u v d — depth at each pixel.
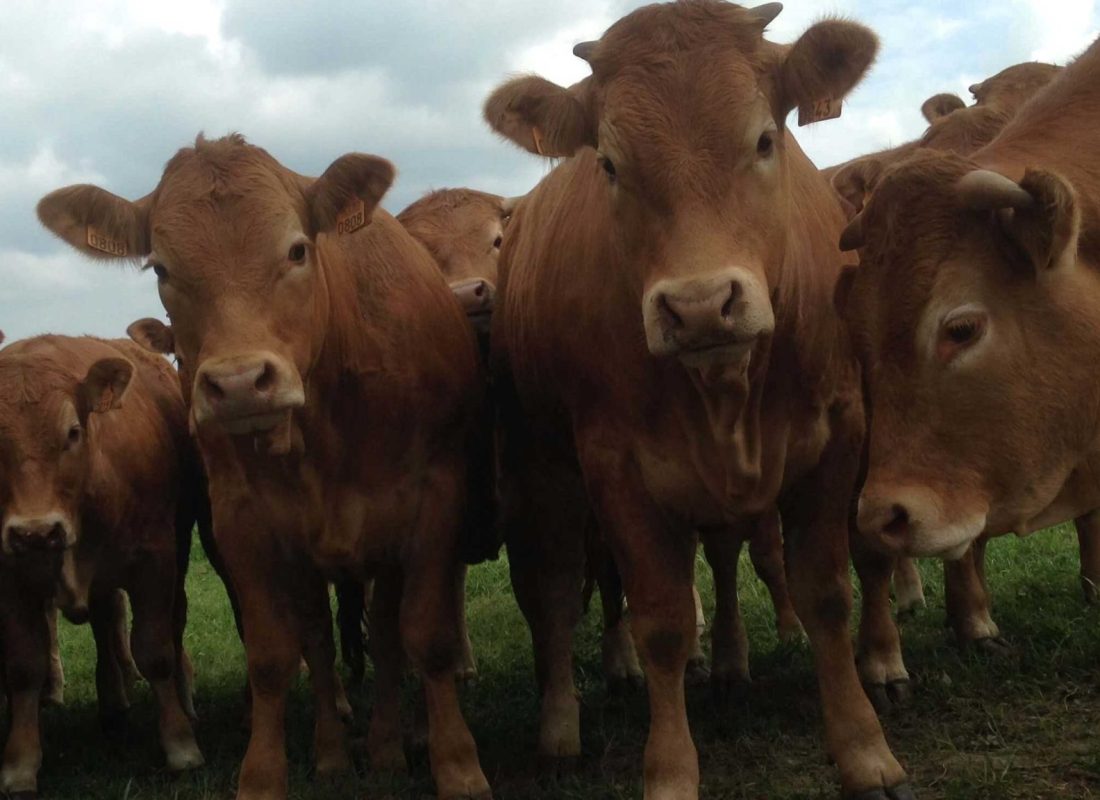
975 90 3.37
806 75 2.01
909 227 1.87
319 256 2.40
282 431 2.30
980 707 2.56
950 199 1.85
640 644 2.23
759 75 1.98
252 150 2.33
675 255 1.88
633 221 1.96
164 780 2.94
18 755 2.94
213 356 2.12
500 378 2.92
